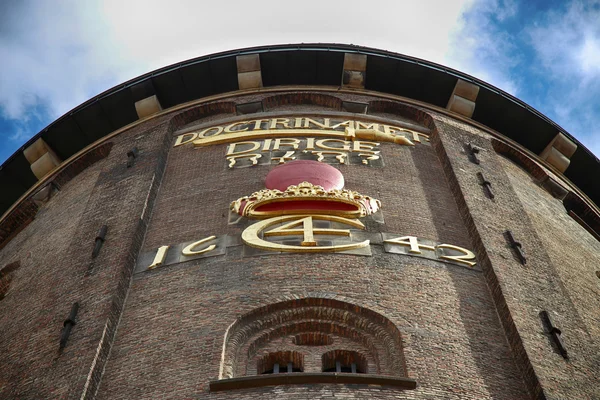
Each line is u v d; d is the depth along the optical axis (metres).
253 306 19.73
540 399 17.89
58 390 18.31
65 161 32.69
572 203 31.36
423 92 32.50
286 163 25.45
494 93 31.95
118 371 18.72
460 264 21.95
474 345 19.14
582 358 19.30
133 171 27.08
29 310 22.33
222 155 27.33
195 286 20.73
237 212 23.41
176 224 23.72
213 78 32.78
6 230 31.64
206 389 17.55
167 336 19.30
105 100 32.44
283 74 32.81
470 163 27.42
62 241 25.48
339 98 31.67
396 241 22.17
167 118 31.03
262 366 18.89
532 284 21.45
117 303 20.61
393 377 17.34
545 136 32.53
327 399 16.95
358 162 26.36
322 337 19.44
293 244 21.67
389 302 19.92
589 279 25.11
